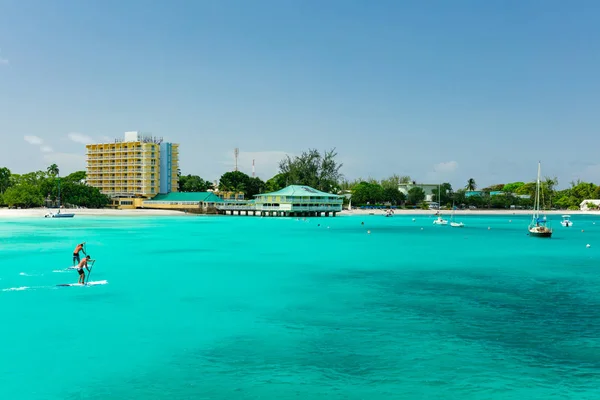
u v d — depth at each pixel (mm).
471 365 23812
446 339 27812
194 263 58781
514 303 36875
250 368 23328
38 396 20328
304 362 24094
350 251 74062
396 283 45469
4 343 26688
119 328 29641
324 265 57625
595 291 41656
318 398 20219
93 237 95250
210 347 26281
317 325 30578
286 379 22062
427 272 52375
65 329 29297
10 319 31562
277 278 48062
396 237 104250
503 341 27484
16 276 47719
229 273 51125
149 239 92062
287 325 30531
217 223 147500
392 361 24281
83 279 44344
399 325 30594
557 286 44094
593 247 81938
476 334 28781
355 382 21797
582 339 27875
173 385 21406
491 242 92250
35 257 62281
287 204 182250
